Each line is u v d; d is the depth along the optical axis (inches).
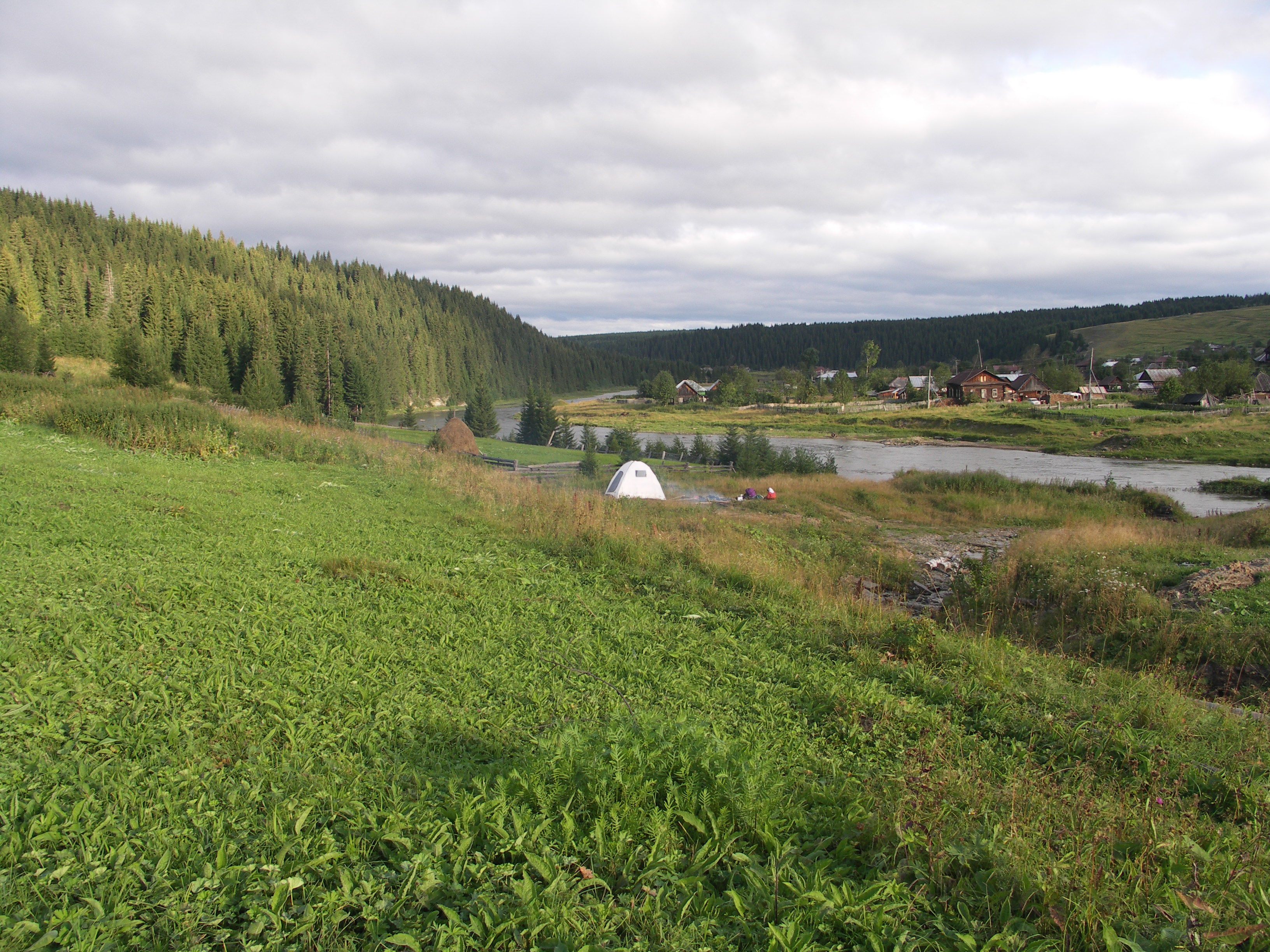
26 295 3090.6
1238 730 218.1
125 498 401.7
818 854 135.6
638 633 281.9
